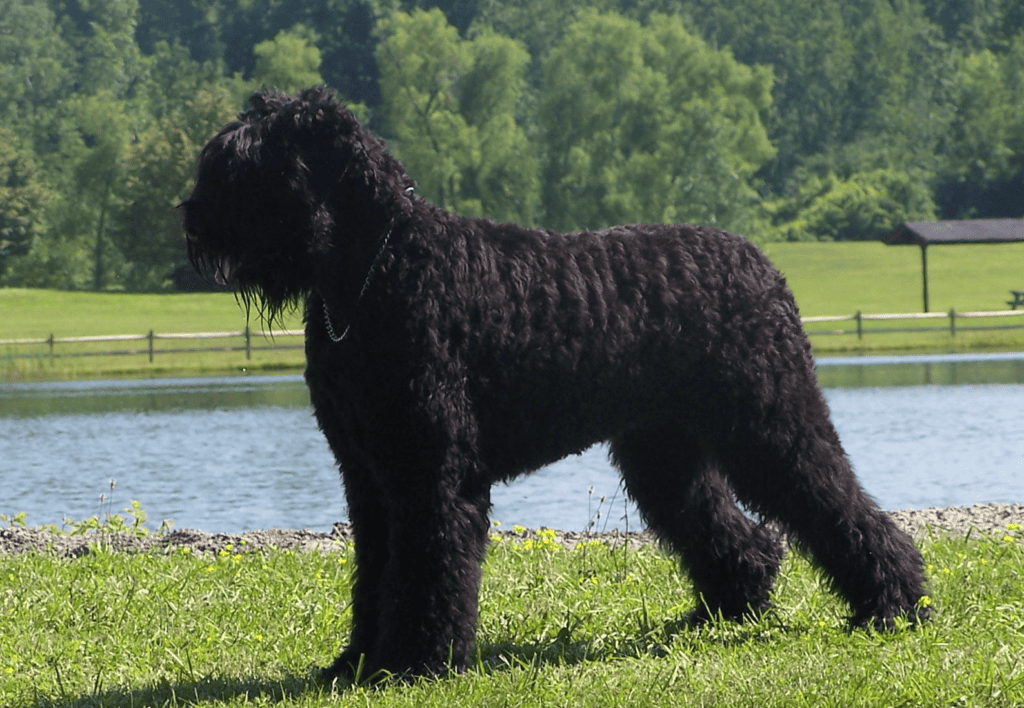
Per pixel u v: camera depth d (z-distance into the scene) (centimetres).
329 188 525
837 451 605
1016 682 491
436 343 527
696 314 578
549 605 724
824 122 12744
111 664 625
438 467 529
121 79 11762
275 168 513
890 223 10850
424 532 532
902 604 600
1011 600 659
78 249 9694
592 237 580
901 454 1628
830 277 7406
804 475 589
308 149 525
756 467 593
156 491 1447
